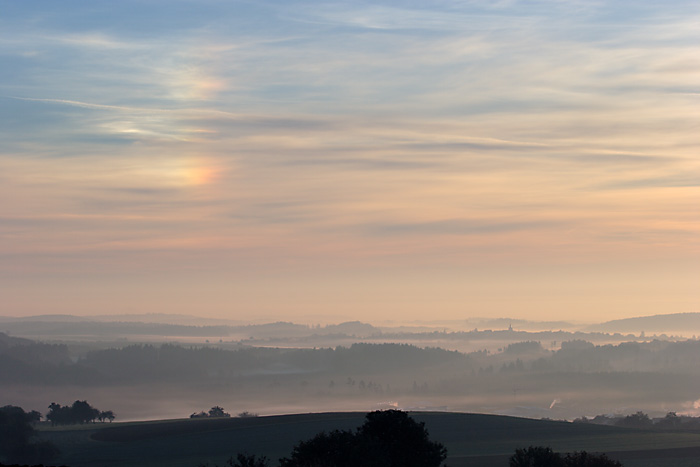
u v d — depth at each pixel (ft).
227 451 402.11
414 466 194.80
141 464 371.15
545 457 201.57
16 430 461.37
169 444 451.53
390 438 198.29
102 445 469.57
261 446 414.62
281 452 384.27
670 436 409.08
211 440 456.04
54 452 435.12
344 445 185.37
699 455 321.52
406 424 201.05
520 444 381.60
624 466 285.84
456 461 312.50
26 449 425.28
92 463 391.04
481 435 427.33
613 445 365.20
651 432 437.17
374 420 202.08
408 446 197.26
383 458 184.03
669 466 285.43
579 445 369.30
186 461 370.53
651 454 326.65
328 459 182.09
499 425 470.39
